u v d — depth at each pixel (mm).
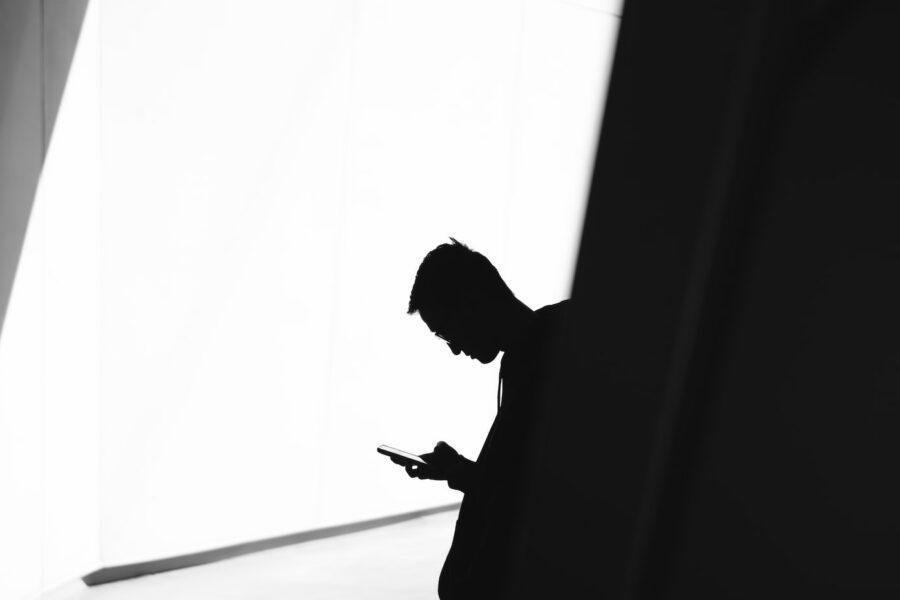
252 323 4855
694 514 649
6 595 3770
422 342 5773
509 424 1348
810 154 604
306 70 4934
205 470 4723
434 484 5965
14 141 3693
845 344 624
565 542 676
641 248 637
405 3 5375
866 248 611
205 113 4535
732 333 635
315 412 5215
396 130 5430
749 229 623
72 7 3961
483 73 5879
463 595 1359
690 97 610
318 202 5082
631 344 644
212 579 4512
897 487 628
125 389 4352
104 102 4152
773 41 585
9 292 3709
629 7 633
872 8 573
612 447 652
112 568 4395
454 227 5836
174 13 4355
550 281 6531
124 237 4277
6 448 3750
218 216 4641
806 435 632
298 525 5195
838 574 636
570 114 6508
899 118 586
